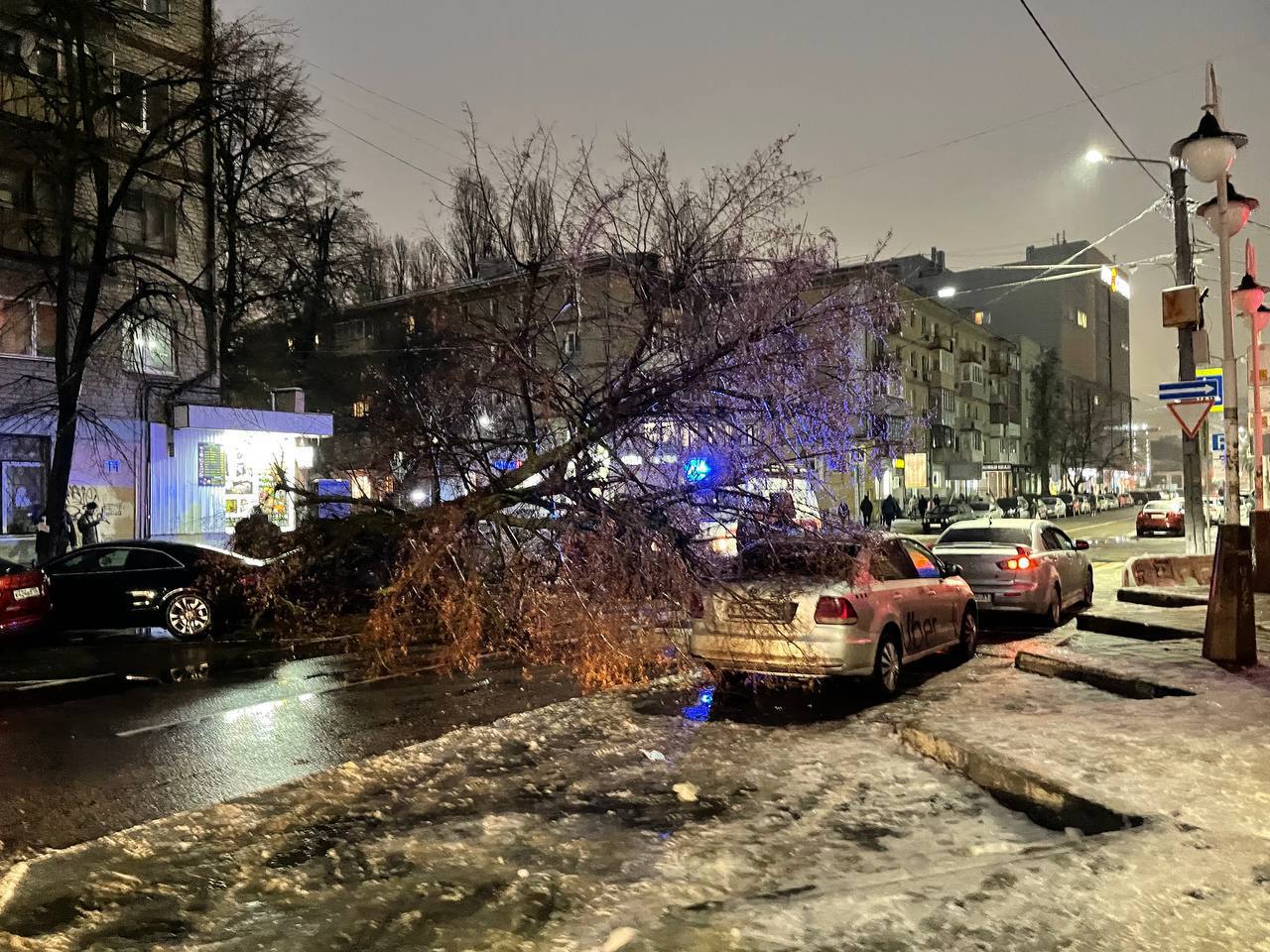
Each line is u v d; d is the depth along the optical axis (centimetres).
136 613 1253
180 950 389
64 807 586
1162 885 391
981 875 409
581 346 923
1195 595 1426
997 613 1331
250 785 631
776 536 850
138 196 2214
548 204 980
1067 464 8119
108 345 2072
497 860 483
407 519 861
